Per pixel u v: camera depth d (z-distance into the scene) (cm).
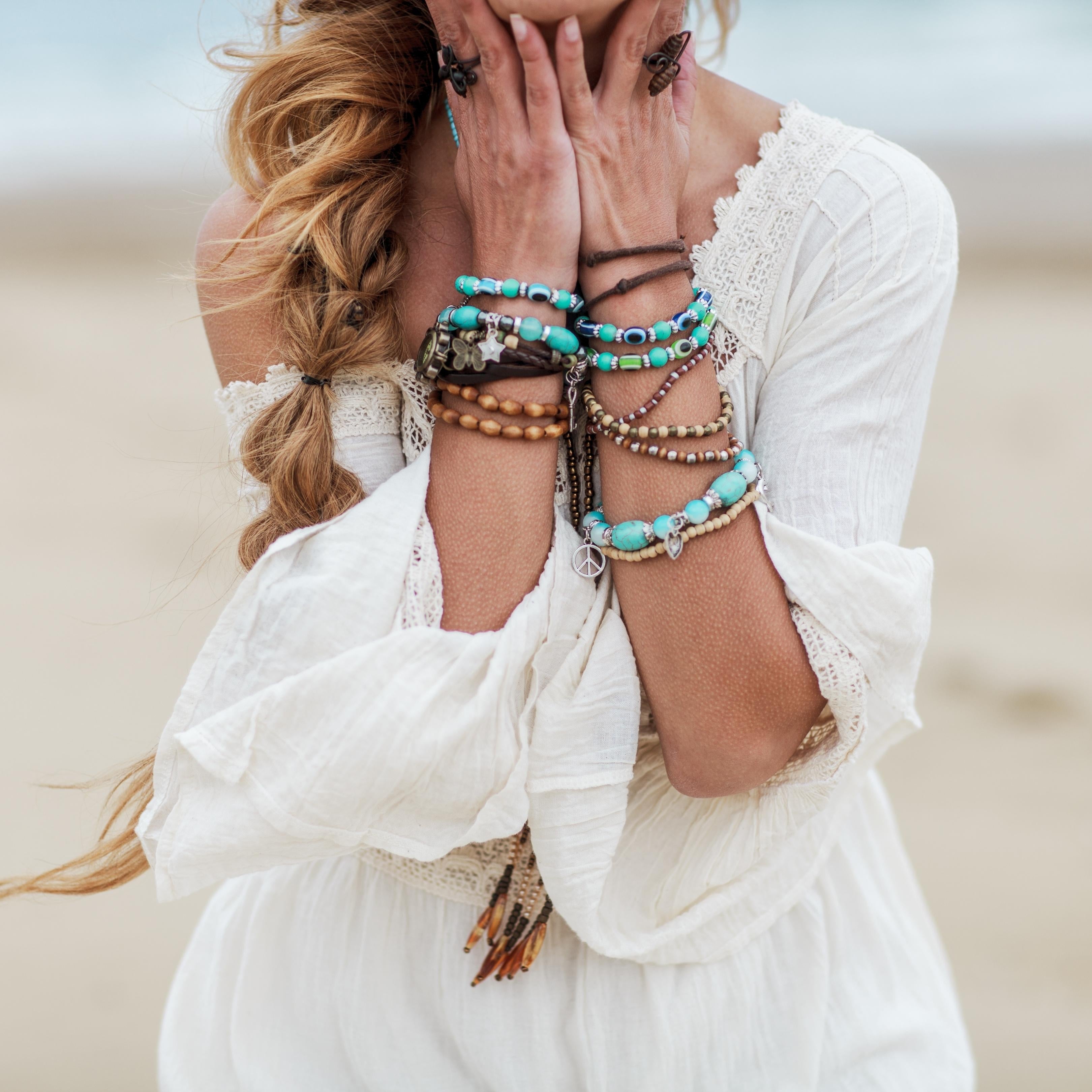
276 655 125
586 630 132
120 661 546
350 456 140
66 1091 319
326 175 133
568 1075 147
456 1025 147
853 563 126
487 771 125
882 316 132
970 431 891
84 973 368
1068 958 368
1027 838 428
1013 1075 322
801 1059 150
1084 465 812
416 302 139
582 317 129
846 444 132
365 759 121
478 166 124
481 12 115
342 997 151
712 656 129
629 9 117
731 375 136
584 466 139
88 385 1030
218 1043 159
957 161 2072
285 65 135
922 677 548
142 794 143
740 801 145
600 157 123
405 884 150
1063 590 629
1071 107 2366
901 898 177
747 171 137
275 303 137
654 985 146
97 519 732
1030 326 1180
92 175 2514
